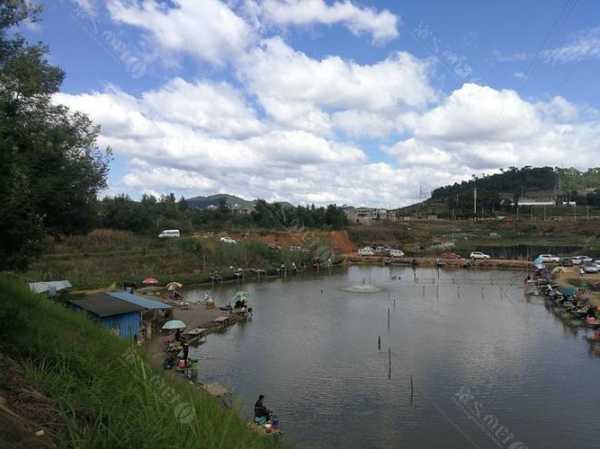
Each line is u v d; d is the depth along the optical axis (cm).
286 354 3575
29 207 1314
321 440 2209
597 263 8094
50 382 853
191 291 6681
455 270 9619
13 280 1964
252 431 1125
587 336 4100
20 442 599
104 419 770
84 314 1866
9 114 1496
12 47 1534
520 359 3441
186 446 711
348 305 5684
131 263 7244
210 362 3366
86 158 1769
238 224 13512
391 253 11656
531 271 9094
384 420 2431
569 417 2472
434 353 3591
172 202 14538
